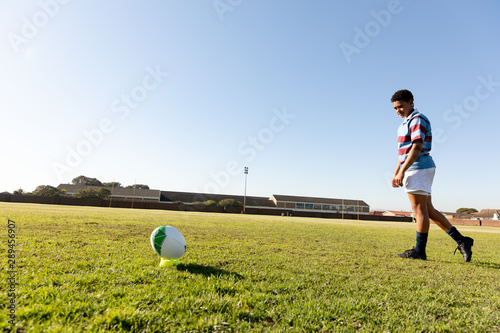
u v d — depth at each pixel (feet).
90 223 22.09
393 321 4.71
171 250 8.14
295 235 21.04
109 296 5.08
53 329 3.70
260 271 7.83
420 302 5.75
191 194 208.95
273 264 8.96
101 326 3.93
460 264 10.72
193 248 11.84
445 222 12.00
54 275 6.31
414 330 4.42
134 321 4.13
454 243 20.35
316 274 7.84
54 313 4.19
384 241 19.36
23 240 11.50
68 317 4.13
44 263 7.50
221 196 213.46
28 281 5.75
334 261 10.21
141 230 18.25
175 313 4.55
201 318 4.34
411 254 11.80
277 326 4.33
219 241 14.78
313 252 12.32
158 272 7.06
